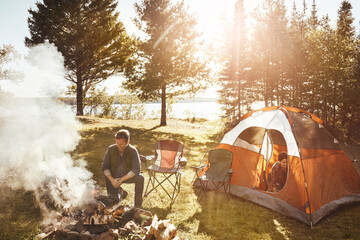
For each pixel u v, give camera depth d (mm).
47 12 15539
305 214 4254
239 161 5660
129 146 4344
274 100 20984
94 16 16422
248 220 4289
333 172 5059
